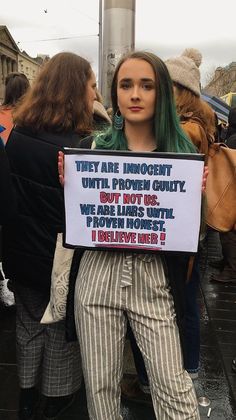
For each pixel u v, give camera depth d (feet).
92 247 5.45
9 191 6.16
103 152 5.25
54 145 6.41
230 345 10.46
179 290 5.55
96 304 5.45
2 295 12.05
